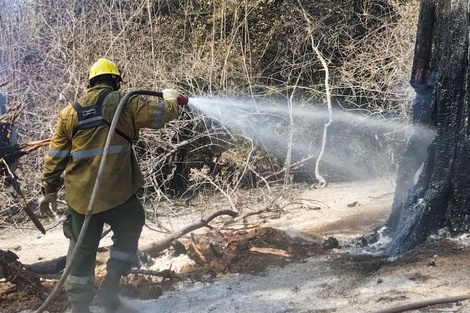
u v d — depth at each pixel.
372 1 13.14
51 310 5.33
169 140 10.91
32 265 6.35
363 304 4.82
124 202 4.83
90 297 4.83
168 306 5.16
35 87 11.79
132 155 4.92
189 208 10.64
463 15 5.96
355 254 6.30
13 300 5.50
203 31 12.77
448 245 5.87
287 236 6.74
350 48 12.35
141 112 4.75
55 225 9.62
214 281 5.77
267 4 12.98
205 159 12.43
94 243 4.85
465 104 5.97
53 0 12.51
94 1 12.14
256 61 12.79
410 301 4.77
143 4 11.94
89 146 4.74
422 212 6.07
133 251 4.99
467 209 5.98
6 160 6.11
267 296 5.21
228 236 6.87
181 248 6.80
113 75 4.96
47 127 10.71
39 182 10.31
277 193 10.91
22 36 12.44
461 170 5.98
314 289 5.29
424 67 6.37
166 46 12.47
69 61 11.58
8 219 10.09
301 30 12.92
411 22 11.52
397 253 6.06
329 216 8.80
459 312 4.46
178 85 11.98
